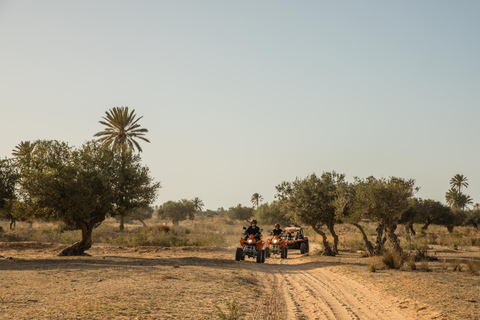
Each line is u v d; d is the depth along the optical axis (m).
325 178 22.97
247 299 9.52
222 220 93.25
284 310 8.63
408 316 8.19
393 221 19.27
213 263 17.28
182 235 38.72
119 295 8.79
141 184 20.19
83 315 6.71
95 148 20.06
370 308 9.00
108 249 24.62
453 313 8.10
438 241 33.19
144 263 16.47
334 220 22.95
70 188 18.48
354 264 17.72
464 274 14.12
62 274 12.23
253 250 18.94
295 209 22.73
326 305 9.22
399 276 13.39
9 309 6.96
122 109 47.22
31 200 18.62
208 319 7.16
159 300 8.49
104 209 19.77
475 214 68.25
